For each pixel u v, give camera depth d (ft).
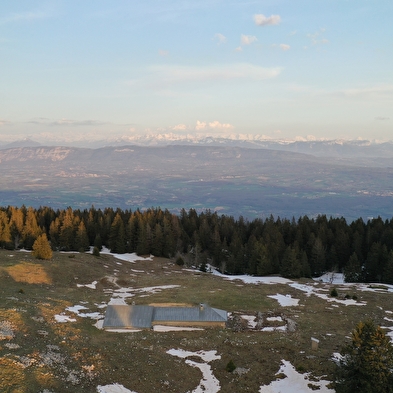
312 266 304.71
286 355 123.03
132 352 118.32
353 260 284.61
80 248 320.29
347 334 147.02
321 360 118.62
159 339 133.59
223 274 307.58
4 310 134.51
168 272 282.77
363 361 90.22
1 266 212.84
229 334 142.72
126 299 191.42
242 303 189.88
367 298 207.62
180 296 197.57
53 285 204.23
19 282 195.62
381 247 284.82
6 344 104.12
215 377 108.68
